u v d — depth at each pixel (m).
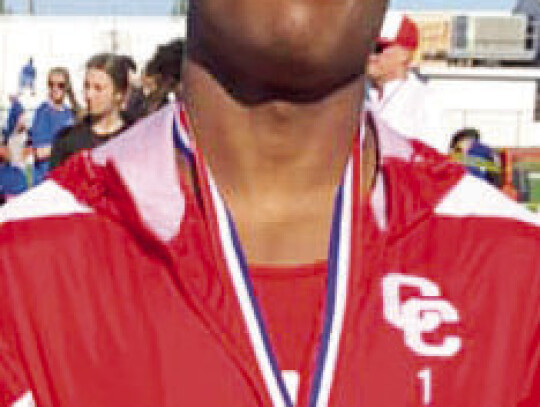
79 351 1.57
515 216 1.73
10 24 30.70
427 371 1.57
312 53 1.45
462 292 1.63
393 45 6.90
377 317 1.59
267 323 1.57
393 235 1.65
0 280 1.61
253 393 1.54
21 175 10.48
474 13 38.75
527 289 1.66
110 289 1.59
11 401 1.57
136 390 1.54
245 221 1.59
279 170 1.58
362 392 1.55
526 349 1.63
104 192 1.65
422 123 6.94
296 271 1.59
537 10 41.97
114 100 6.45
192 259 1.58
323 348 1.55
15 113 11.45
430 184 1.71
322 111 1.56
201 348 1.55
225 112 1.56
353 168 1.62
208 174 1.60
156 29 30.94
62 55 30.81
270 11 1.43
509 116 32.31
